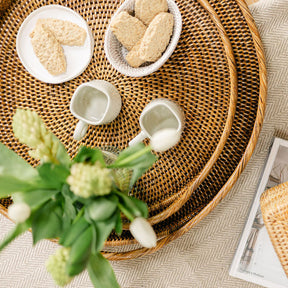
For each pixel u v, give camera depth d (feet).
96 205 2.66
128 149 2.83
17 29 3.50
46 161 2.65
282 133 3.61
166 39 3.18
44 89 3.51
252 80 3.36
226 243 3.69
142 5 3.18
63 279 2.59
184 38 3.34
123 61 3.37
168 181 3.44
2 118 3.56
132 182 2.94
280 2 3.45
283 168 3.56
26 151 3.55
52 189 2.75
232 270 3.66
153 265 3.78
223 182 3.45
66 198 2.74
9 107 3.56
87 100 3.32
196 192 3.48
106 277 2.78
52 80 3.43
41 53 3.36
